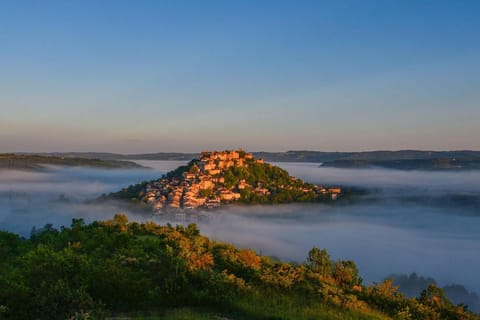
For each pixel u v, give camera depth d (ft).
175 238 98.43
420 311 80.59
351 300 74.23
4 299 44.60
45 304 44.52
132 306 53.62
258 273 77.61
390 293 89.40
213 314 53.72
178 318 49.49
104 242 84.99
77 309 44.57
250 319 53.36
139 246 82.28
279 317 54.75
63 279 54.70
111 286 53.93
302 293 73.26
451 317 86.48
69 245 80.02
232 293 61.57
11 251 84.23
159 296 56.13
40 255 62.69
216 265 81.51
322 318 58.34
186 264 67.36
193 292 58.85
